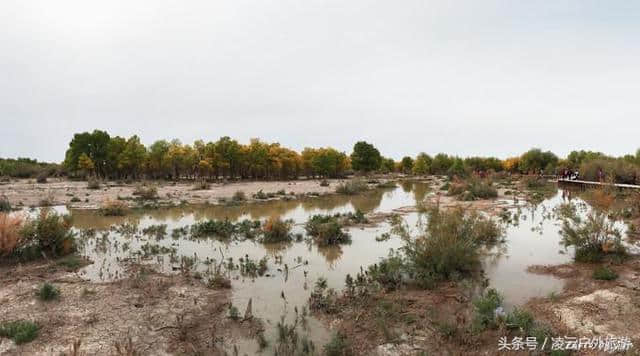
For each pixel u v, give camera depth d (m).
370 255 12.97
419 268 10.06
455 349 6.39
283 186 45.06
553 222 18.28
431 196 31.91
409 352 6.38
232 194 33.91
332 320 7.70
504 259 11.91
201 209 24.89
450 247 10.02
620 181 34.72
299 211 24.27
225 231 16.38
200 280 10.20
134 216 21.84
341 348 6.41
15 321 7.45
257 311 8.23
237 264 11.86
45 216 12.92
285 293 9.30
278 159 60.69
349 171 78.94
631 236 13.90
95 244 14.37
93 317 7.72
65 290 9.23
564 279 9.90
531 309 7.96
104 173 59.25
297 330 7.30
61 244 12.62
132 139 56.97
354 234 16.34
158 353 6.47
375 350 6.46
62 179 54.94
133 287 9.50
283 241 15.08
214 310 8.25
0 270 10.84
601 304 8.01
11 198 28.48
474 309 7.81
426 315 7.68
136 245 14.34
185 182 51.53
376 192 38.31
